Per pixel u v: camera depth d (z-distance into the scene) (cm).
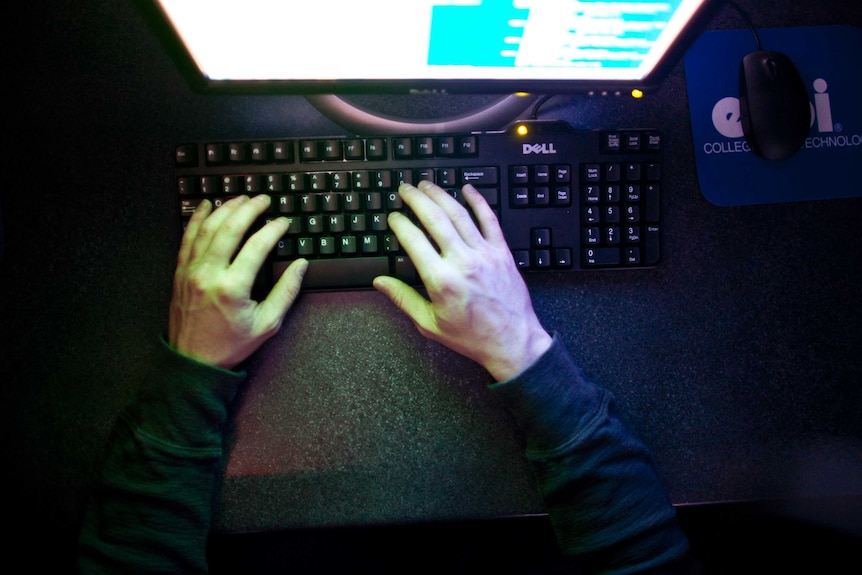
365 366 63
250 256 57
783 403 64
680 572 58
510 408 59
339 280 60
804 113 63
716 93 65
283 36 51
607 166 60
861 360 65
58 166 62
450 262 57
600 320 64
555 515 58
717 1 49
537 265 61
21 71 62
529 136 60
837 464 64
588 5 51
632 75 58
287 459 62
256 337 58
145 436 56
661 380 64
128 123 62
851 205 65
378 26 51
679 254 65
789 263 65
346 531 79
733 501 64
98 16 62
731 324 65
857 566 78
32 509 61
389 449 63
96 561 56
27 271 62
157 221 63
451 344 59
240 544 78
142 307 62
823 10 66
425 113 64
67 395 62
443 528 80
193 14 48
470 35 53
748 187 65
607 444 58
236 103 63
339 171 59
